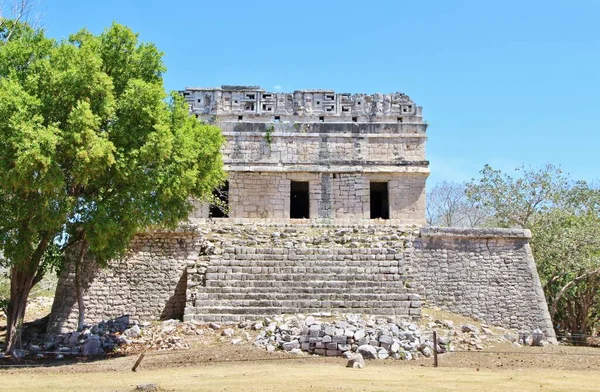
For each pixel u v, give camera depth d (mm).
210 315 18234
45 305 27500
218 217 27922
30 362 14758
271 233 23344
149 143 15039
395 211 27500
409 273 20703
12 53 15617
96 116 14430
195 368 13266
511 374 13008
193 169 16812
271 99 28578
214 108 28344
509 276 21500
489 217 37438
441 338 16234
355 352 15062
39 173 13703
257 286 19500
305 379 11477
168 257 21078
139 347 16375
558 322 28328
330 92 28734
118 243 15930
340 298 19016
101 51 16297
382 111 28719
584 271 25875
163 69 17016
